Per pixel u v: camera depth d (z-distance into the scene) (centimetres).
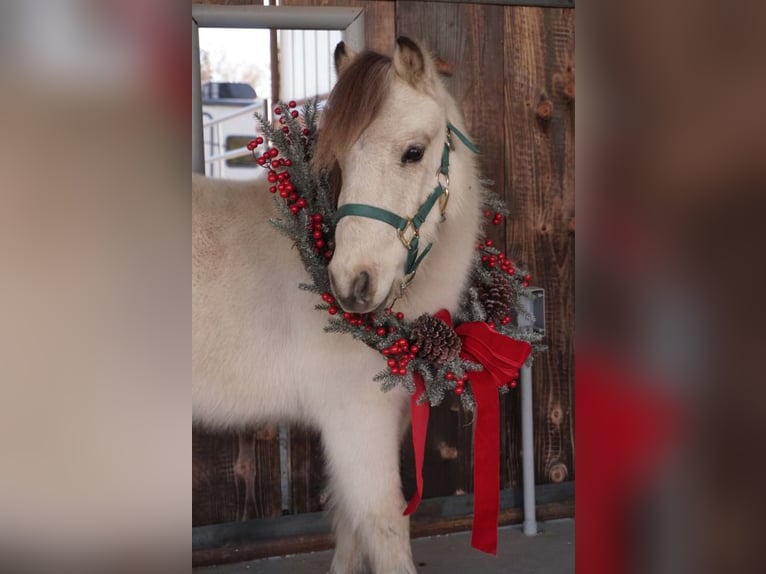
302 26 216
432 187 156
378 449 175
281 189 163
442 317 177
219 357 181
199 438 230
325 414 179
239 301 180
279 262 179
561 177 254
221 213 185
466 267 182
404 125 147
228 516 234
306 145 172
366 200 144
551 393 263
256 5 212
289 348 180
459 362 168
